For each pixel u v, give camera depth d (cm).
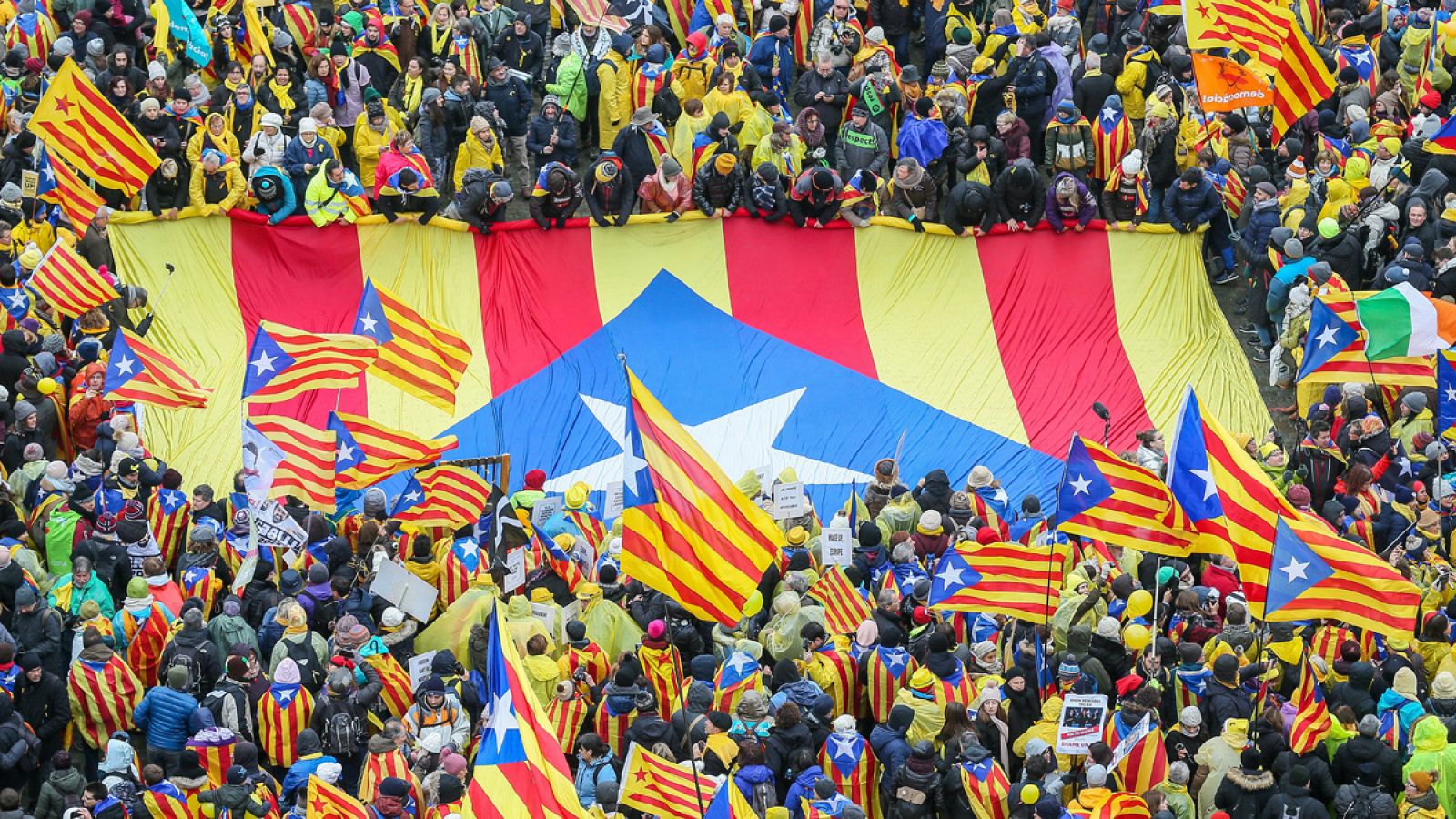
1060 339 9969
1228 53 10338
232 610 7481
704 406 9738
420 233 10062
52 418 8688
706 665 7388
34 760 7138
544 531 8269
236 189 10012
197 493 8275
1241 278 10388
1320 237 9644
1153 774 6900
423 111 10444
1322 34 11338
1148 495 7625
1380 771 6788
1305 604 7275
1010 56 10712
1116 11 10994
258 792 6694
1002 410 9738
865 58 10438
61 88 9362
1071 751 6806
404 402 9606
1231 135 10375
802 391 9788
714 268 10119
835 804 6700
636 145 10175
